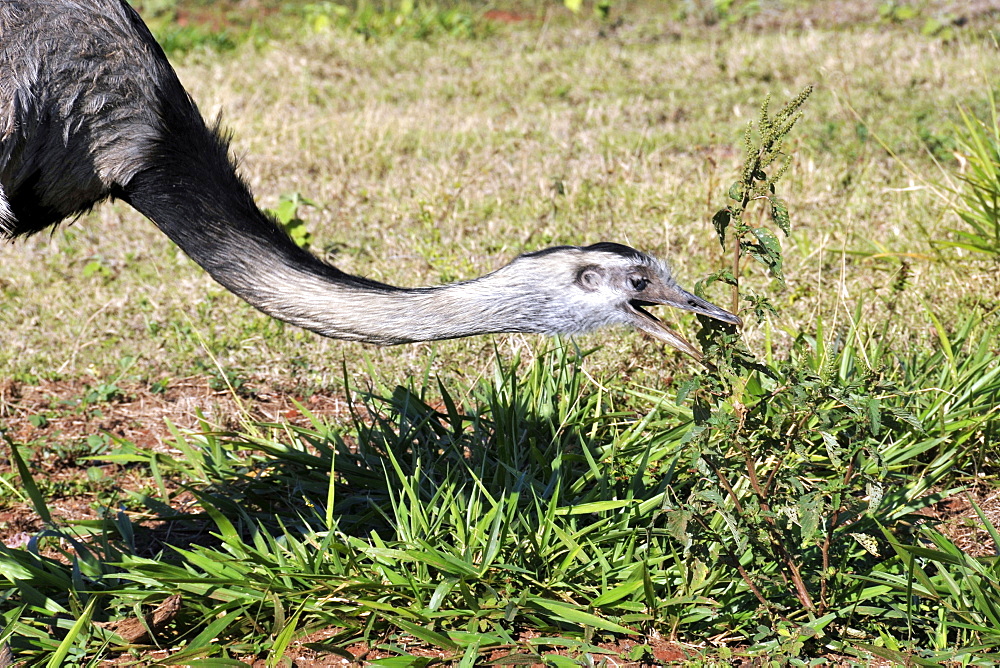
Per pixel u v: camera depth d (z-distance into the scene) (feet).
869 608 24.68
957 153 44.19
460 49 77.46
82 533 29.35
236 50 77.05
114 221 49.29
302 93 66.95
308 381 37.65
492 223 46.85
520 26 86.89
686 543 23.25
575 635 24.34
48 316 41.11
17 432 34.81
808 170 49.78
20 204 27.81
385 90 67.92
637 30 84.23
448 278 41.98
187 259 45.62
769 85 66.03
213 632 23.80
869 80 64.44
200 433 32.81
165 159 27.40
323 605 24.71
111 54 27.07
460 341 38.37
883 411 25.84
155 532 29.55
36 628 24.50
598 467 28.96
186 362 38.55
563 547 26.00
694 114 61.93
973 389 32.48
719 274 24.20
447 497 26.71
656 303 25.35
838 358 32.45
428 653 24.02
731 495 23.89
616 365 36.24
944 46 72.02
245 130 59.16
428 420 31.30
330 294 26.68
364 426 30.81
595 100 65.00
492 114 62.85
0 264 45.39
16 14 26.35
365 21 81.92
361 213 49.21
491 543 25.22
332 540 25.63
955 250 42.01
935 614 25.31
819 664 23.72
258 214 27.91
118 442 31.40
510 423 29.89
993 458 32.04
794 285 40.55
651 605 24.31
